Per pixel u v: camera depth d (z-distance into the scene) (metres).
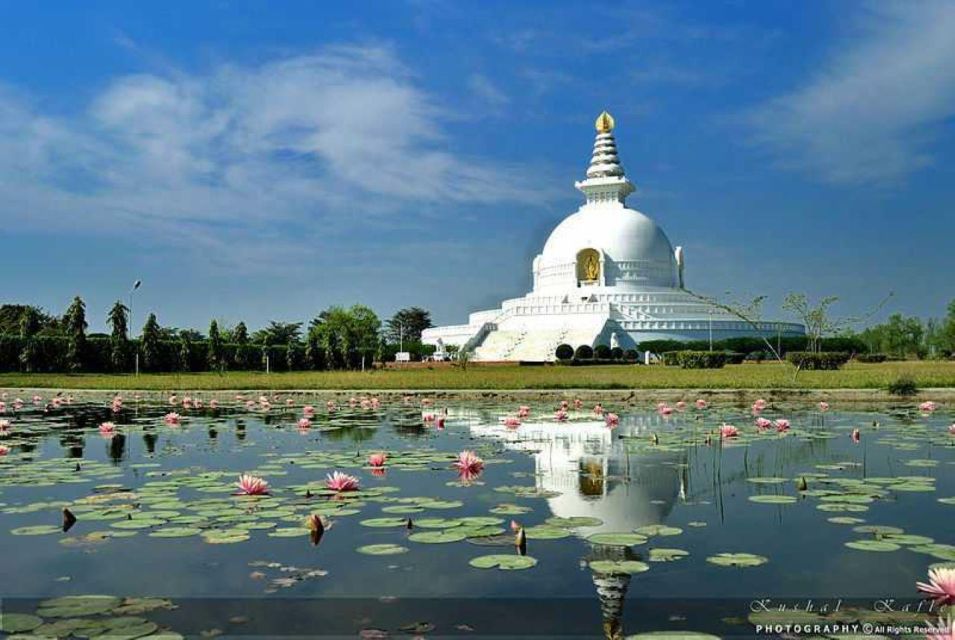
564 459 16.66
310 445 19.50
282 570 8.57
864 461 16.12
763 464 15.81
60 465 16.14
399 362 93.44
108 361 79.38
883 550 9.19
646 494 12.72
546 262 110.56
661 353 83.88
